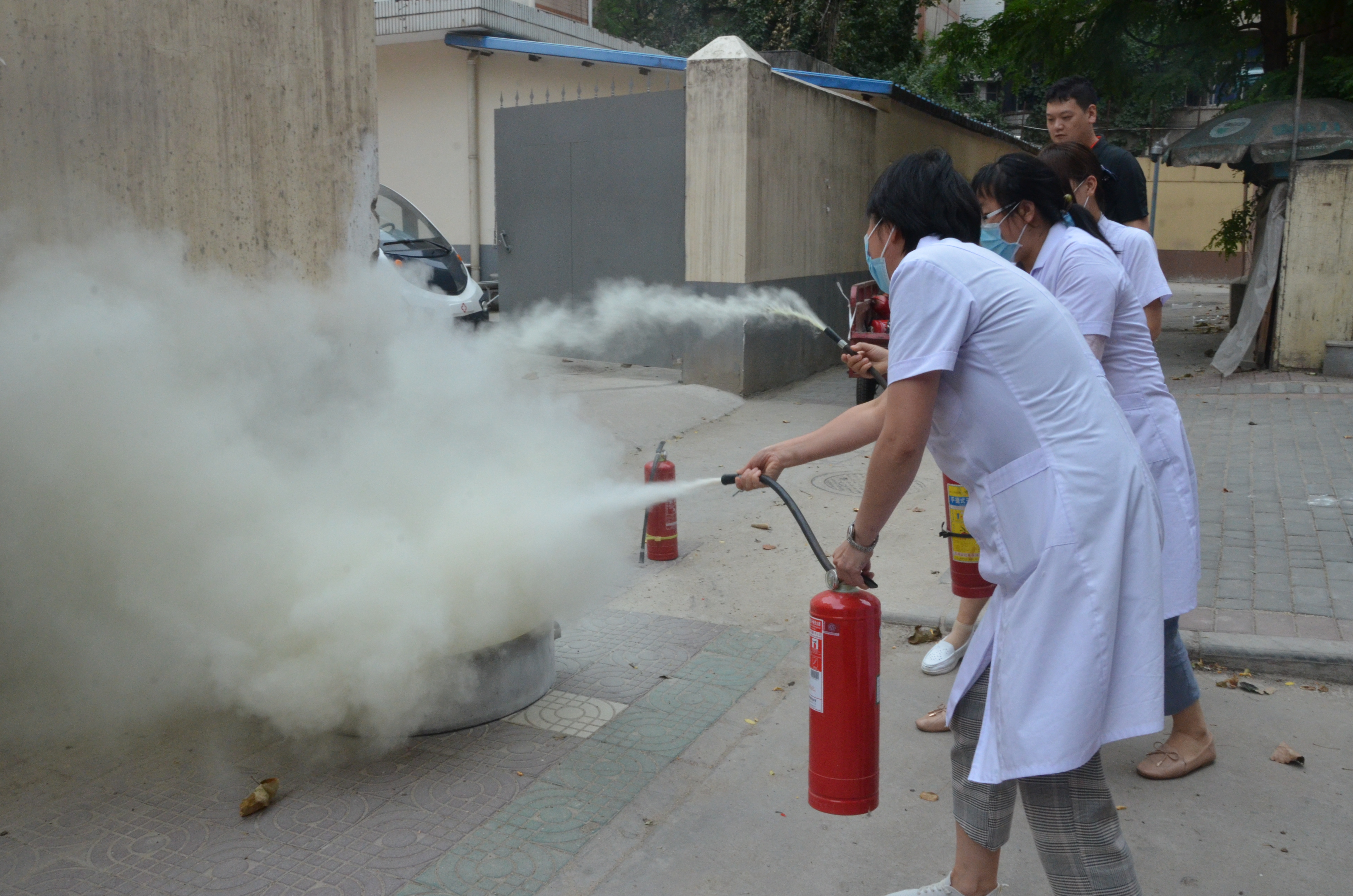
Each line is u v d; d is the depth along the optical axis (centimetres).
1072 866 229
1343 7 1293
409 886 281
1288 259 1128
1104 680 216
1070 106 457
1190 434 854
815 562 555
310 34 478
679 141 1008
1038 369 221
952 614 468
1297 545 554
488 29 1355
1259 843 305
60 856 293
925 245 231
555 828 310
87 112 391
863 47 2398
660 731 372
